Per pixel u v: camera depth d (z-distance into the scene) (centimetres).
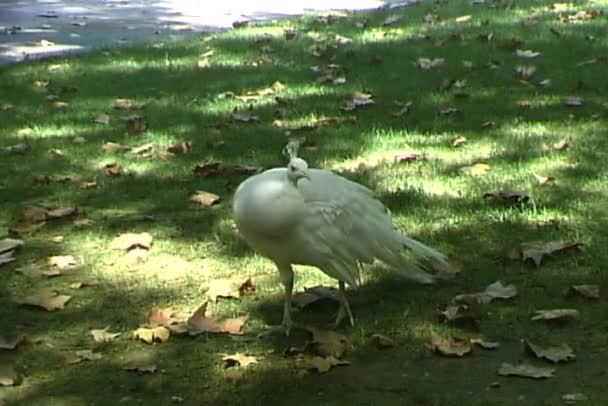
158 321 849
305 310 881
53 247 1011
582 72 1572
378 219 852
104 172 1211
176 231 1042
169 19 2298
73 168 1231
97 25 2225
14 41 2033
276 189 784
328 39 1869
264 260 972
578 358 782
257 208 782
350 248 824
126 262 973
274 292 910
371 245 838
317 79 1585
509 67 1617
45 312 880
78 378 772
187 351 809
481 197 1095
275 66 1686
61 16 2352
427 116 1386
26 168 1232
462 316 833
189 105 1480
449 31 1898
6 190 1162
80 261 978
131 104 1485
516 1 2211
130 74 1673
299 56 1750
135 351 811
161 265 966
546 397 729
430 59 1683
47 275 945
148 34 2103
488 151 1241
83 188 1166
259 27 2053
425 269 889
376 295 899
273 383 759
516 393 736
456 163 1204
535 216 1043
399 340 818
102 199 1133
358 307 877
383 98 1477
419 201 1087
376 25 2002
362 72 1625
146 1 2569
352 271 830
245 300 897
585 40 1775
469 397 731
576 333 820
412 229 1021
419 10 2159
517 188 1116
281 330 836
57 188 1167
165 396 747
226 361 788
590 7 2095
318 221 802
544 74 1572
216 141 1305
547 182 1129
